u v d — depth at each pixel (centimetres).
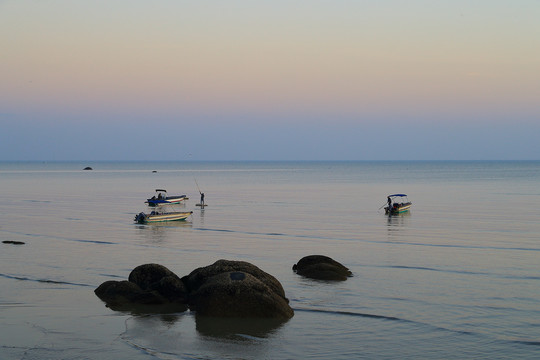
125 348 1770
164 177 17838
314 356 1700
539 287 2548
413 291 2475
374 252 3525
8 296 2384
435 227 4859
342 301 2302
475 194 9131
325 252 3525
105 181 14700
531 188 10719
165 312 2162
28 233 4472
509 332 1917
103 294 2364
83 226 4984
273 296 2081
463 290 2494
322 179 15912
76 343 1816
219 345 1794
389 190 10412
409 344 1803
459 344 1805
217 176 18825
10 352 1733
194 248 3700
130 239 4147
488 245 3812
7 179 15862
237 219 5581
